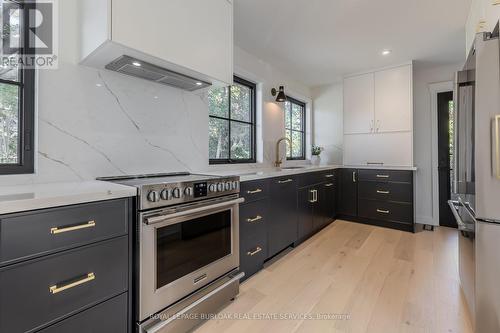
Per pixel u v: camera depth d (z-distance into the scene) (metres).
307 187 3.09
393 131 3.55
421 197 3.80
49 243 0.99
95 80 1.61
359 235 3.27
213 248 1.70
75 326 1.06
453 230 3.47
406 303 1.77
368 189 3.74
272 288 1.99
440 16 2.30
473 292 1.51
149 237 1.30
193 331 1.51
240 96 3.15
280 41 2.80
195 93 2.27
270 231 2.41
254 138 3.33
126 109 1.77
